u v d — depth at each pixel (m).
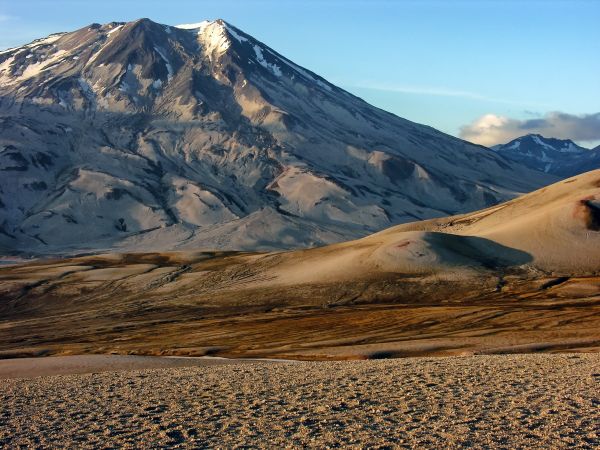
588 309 83.50
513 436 19.78
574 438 19.36
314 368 36.09
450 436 20.00
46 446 21.27
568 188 152.75
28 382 37.25
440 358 39.34
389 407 24.06
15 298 142.88
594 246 121.56
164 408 26.11
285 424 22.42
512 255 123.69
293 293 118.69
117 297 138.38
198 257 183.75
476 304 98.56
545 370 30.00
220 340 80.12
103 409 26.50
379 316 90.62
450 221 168.12
